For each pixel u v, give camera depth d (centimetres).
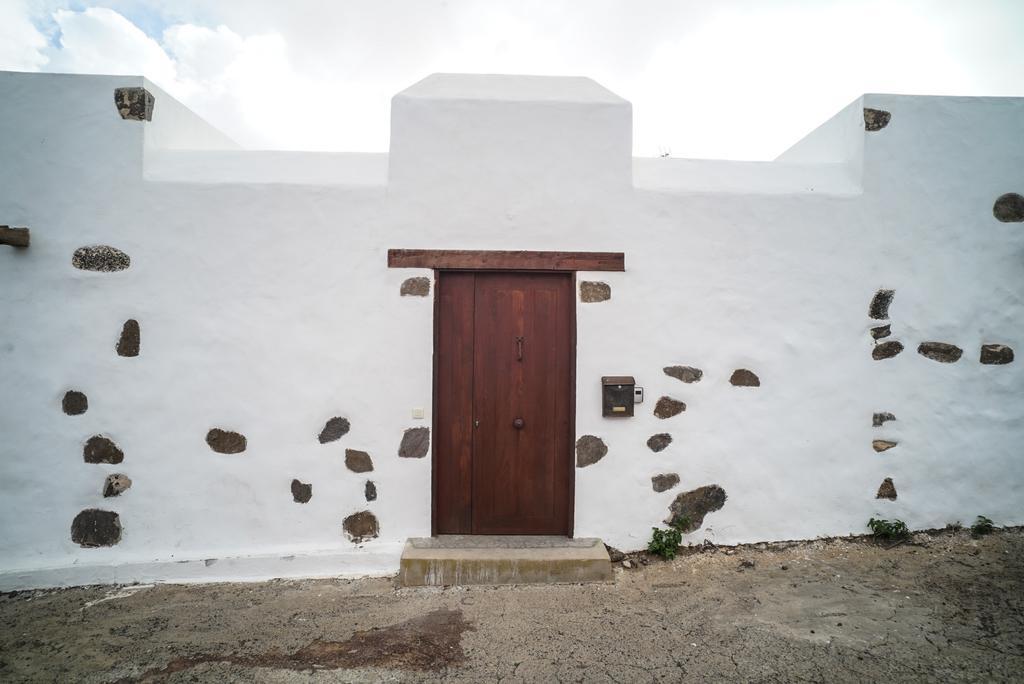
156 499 369
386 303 377
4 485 362
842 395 391
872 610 312
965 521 391
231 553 369
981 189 395
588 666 268
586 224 384
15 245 359
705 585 345
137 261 370
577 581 352
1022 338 395
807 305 391
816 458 390
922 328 393
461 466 385
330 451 375
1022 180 396
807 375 390
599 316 383
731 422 388
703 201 387
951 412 393
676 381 386
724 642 286
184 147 426
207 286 372
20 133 366
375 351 377
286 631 301
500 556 354
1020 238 395
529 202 383
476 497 386
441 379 384
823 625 299
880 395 392
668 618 310
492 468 386
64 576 357
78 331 367
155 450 369
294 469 374
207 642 291
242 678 259
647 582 351
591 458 382
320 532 375
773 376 389
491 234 382
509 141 383
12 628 309
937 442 392
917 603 319
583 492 381
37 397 364
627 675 261
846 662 268
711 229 388
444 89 391
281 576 366
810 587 339
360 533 376
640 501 383
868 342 392
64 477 366
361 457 376
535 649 282
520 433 387
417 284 379
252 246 373
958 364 394
